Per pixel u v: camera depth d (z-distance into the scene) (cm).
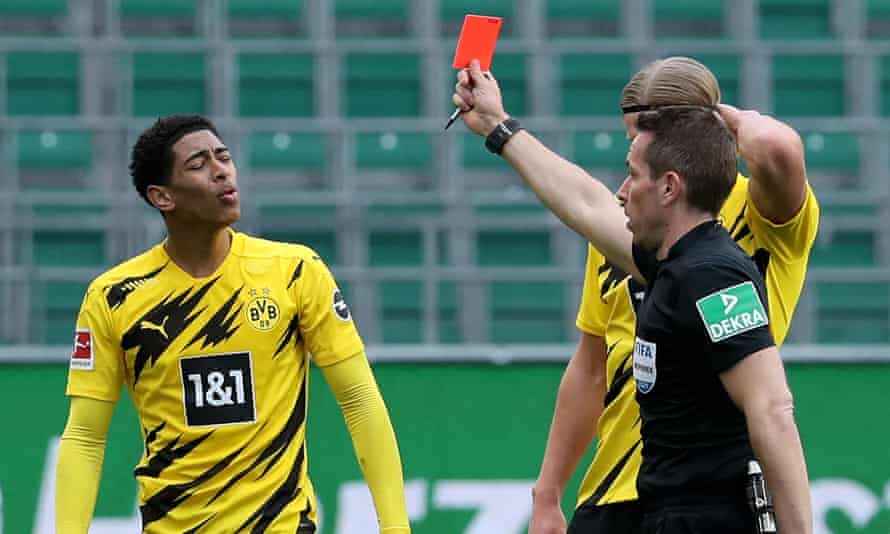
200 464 1444
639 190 1157
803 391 2370
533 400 2373
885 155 3981
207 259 1461
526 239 3725
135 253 3631
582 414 1583
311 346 1484
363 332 3428
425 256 3653
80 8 4338
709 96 1298
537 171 1312
